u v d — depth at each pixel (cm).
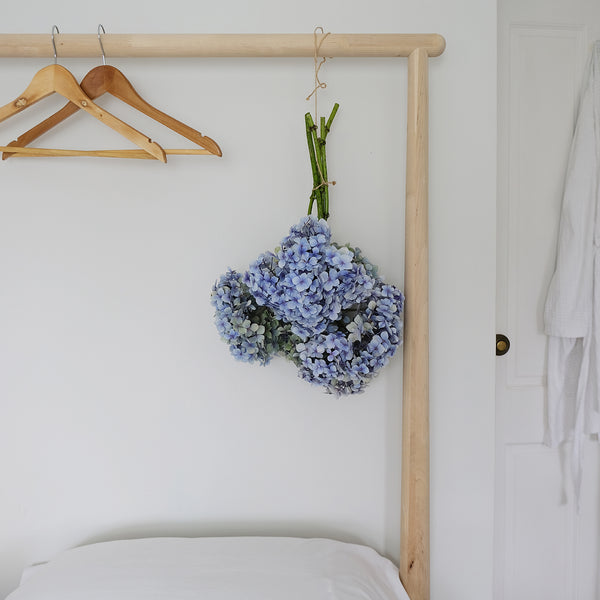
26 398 119
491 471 123
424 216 112
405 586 116
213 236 119
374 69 119
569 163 138
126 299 119
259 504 123
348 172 120
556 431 140
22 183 117
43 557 121
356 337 99
